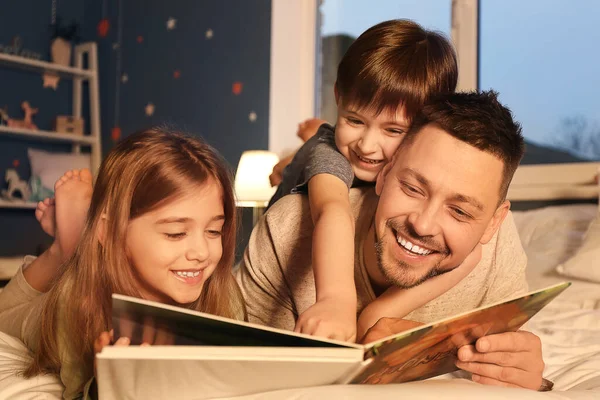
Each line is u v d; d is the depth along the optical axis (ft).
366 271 3.49
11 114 13.07
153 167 3.10
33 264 4.90
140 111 13.67
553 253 6.91
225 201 3.37
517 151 3.01
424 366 2.62
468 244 2.98
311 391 2.25
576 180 8.79
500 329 2.67
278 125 11.76
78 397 3.12
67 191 4.86
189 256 3.11
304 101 11.65
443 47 3.90
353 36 11.34
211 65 12.64
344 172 3.76
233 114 12.30
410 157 2.97
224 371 2.17
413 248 3.00
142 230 3.10
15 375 3.22
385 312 3.30
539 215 7.80
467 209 2.89
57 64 13.39
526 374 2.81
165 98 13.28
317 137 4.30
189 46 12.97
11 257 12.76
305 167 3.92
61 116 13.35
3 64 12.73
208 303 3.52
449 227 2.92
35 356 3.28
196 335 2.13
